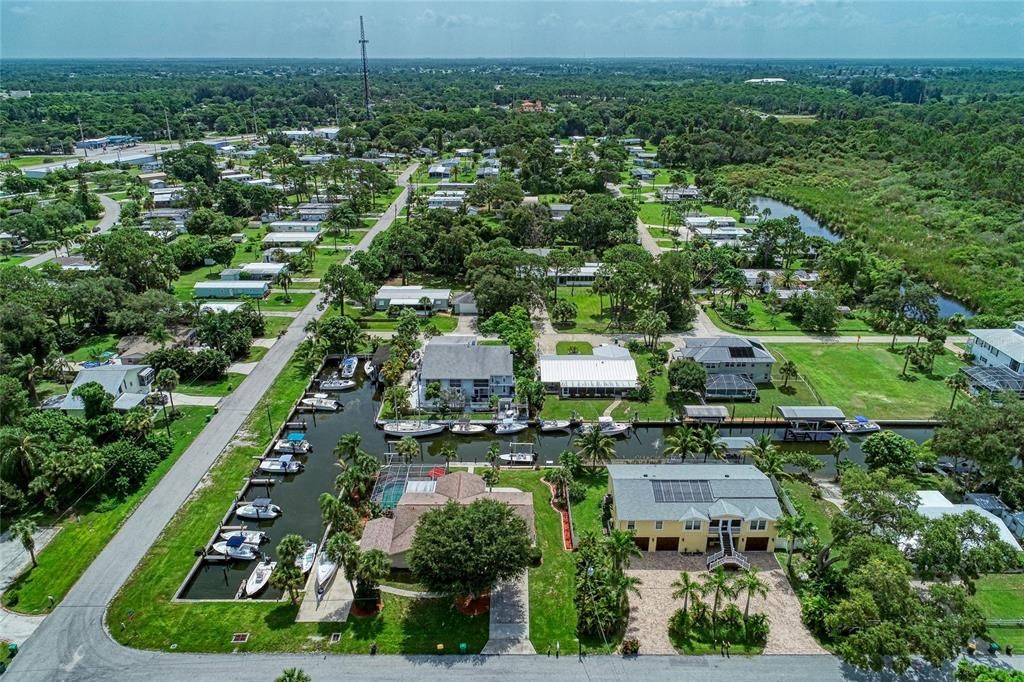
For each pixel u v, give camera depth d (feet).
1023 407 279.08
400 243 547.49
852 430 329.52
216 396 354.54
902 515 211.82
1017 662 196.54
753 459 296.92
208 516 260.01
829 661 196.75
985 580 229.86
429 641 202.39
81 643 200.34
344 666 193.36
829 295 459.73
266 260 587.27
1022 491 259.60
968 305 510.58
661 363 395.14
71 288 413.80
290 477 293.84
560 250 549.13
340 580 227.20
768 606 217.15
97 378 334.03
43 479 253.24
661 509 239.30
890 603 190.08
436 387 342.64
